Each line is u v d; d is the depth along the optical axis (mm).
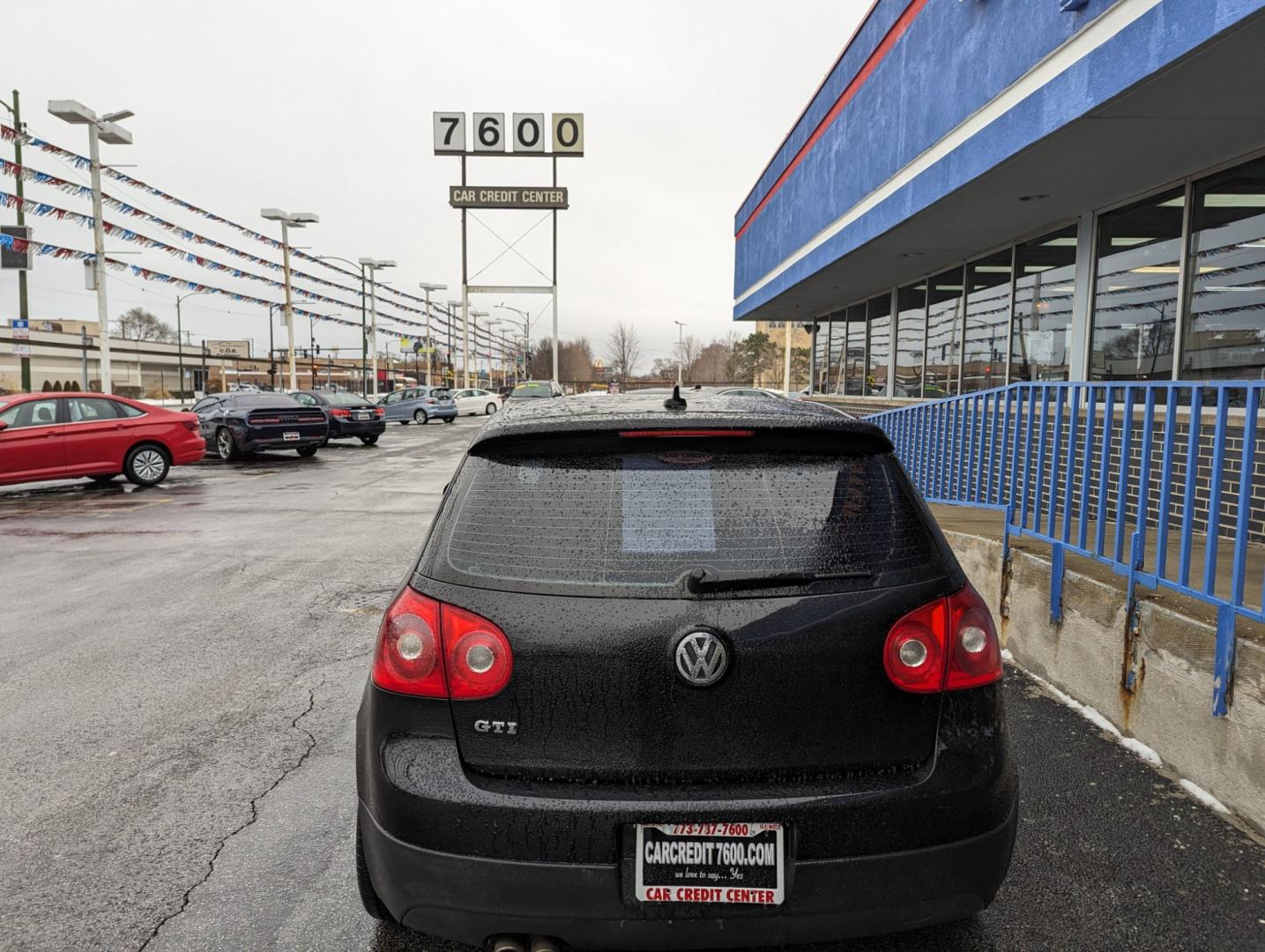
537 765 1999
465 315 58844
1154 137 6215
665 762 1981
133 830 3213
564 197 58562
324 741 4043
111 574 7781
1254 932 2498
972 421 6035
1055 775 3451
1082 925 2535
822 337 21062
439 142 57781
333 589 7180
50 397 13570
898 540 2176
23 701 4586
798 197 14859
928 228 9859
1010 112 6777
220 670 5086
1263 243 6242
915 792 1985
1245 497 3014
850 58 11531
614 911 1939
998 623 5004
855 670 2021
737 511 2135
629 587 2031
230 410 19531
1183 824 3078
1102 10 5539
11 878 2893
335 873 2920
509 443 2260
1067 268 9156
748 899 1934
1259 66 4938
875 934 2018
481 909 1962
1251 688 3043
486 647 2018
